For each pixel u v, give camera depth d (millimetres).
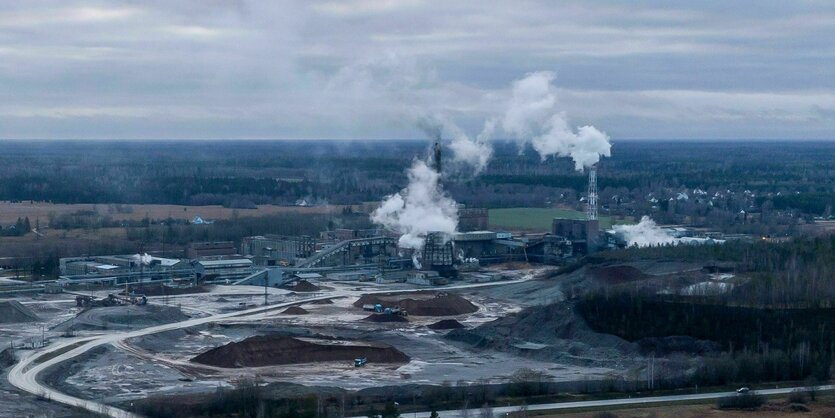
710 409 192000
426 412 191000
